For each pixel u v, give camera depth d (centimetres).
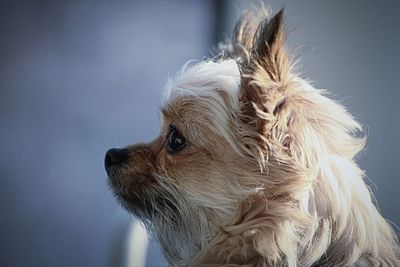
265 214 241
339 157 248
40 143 496
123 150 279
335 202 240
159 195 268
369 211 249
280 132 236
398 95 391
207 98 256
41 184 497
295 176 236
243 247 246
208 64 281
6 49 486
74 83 497
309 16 414
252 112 240
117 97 501
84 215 501
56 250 500
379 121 395
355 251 241
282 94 234
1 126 490
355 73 403
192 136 256
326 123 247
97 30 497
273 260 240
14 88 490
